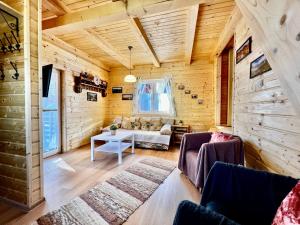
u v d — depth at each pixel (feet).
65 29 9.12
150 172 9.71
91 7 8.44
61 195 7.11
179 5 7.15
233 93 9.62
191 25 9.15
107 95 20.03
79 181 8.43
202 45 13.47
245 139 7.91
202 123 16.88
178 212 2.98
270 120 5.67
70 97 14.19
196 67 17.01
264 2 2.55
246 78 7.66
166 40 12.43
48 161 11.39
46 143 12.45
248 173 3.77
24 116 6.14
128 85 19.45
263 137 6.18
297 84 2.60
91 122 17.04
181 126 16.55
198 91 16.97
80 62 15.30
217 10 8.70
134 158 12.36
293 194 2.75
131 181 8.50
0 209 6.18
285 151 4.89
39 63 6.43
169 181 8.70
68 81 13.92
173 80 17.74
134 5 7.39
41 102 6.55
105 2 8.11
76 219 5.64
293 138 4.53
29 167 6.13
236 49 9.04
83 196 7.04
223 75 13.75
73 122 14.58
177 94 17.60
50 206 6.34
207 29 10.74
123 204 6.55
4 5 5.36
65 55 13.53
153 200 6.93
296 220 2.39
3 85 6.44
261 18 2.76
